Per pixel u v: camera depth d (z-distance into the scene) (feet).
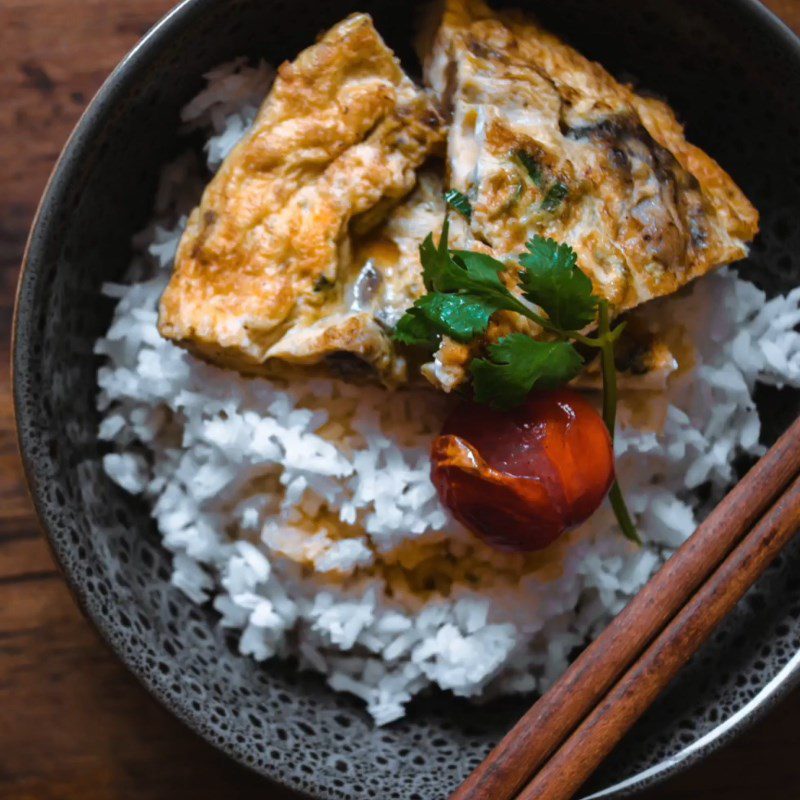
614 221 1.22
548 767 1.21
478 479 1.21
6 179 1.38
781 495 1.24
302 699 1.31
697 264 1.23
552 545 1.30
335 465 1.26
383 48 1.24
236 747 1.27
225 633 1.31
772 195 1.31
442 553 1.29
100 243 1.29
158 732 1.39
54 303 1.25
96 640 1.39
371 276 1.24
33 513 1.39
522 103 1.22
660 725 1.28
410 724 1.32
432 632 1.30
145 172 1.30
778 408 1.33
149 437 1.30
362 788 1.27
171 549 1.31
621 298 1.21
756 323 1.31
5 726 1.38
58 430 1.26
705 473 1.31
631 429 1.28
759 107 1.29
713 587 1.22
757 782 1.38
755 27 1.24
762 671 1.27
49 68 1.38
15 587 1.38
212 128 1.30
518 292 1.20
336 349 1.20
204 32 1.25
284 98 1.23
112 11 1.38
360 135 1.23
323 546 1.27
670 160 1.24
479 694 1.31
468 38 1.24
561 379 1.19
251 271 1.22
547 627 1.32
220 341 1.21
